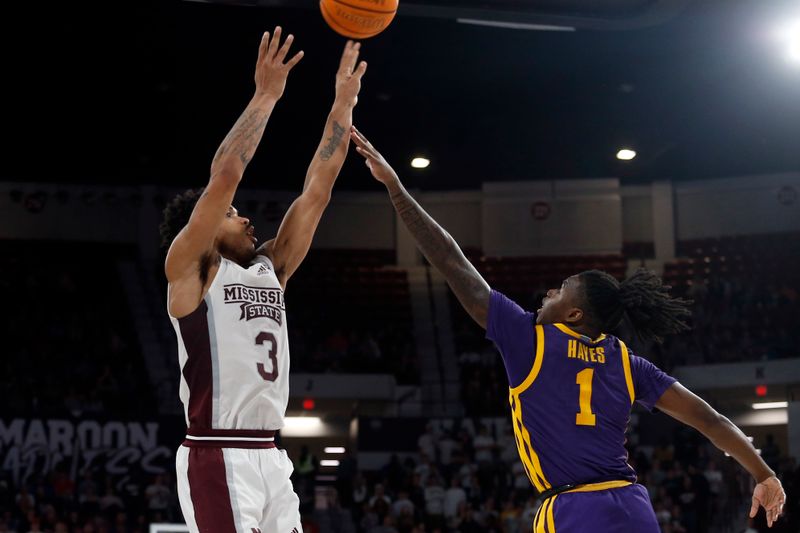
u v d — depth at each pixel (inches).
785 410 847.1
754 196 967.6
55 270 909.8
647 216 983.6
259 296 143.9
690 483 654.5
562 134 842.2
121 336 862.5
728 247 956.0
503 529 639.1
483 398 812.6
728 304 898.1
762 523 633.6
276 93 148.9
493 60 705.6
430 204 999.0
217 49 682.2
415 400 845.8
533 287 950.4
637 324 152.3
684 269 946.1
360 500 702.5
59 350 824.3
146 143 832.9
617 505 139.8
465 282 152.8
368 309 940.6
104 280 914.1
